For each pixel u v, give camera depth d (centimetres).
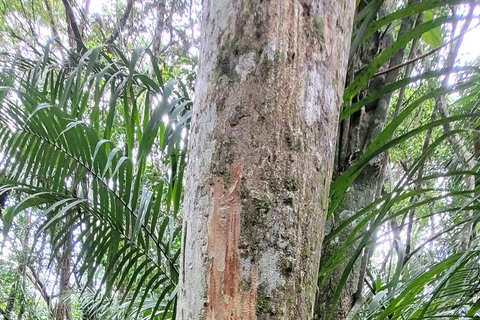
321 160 54
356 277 100
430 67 177
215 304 49
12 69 126
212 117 53
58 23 333
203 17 60
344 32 59
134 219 119
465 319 100
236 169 51
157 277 123
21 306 275
